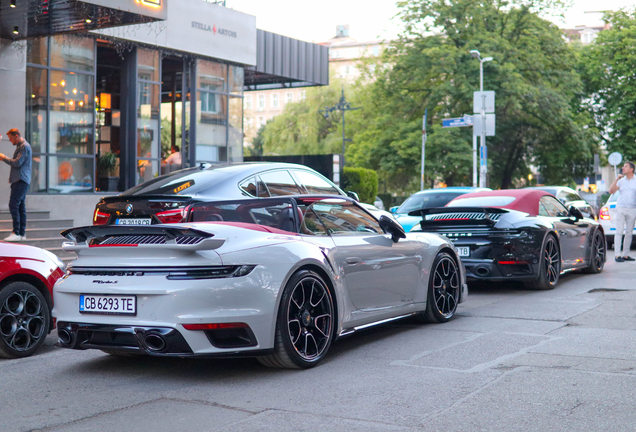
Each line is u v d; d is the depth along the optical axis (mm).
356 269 5508
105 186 17578
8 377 4984
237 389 4402
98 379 4840
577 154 41688
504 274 8680
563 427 3438
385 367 4887
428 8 37531
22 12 12094
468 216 8875
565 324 6461
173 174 8039
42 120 15508
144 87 17906
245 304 4484
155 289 4398
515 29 38438
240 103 21203
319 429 3498
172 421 3727
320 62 27531
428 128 37656
